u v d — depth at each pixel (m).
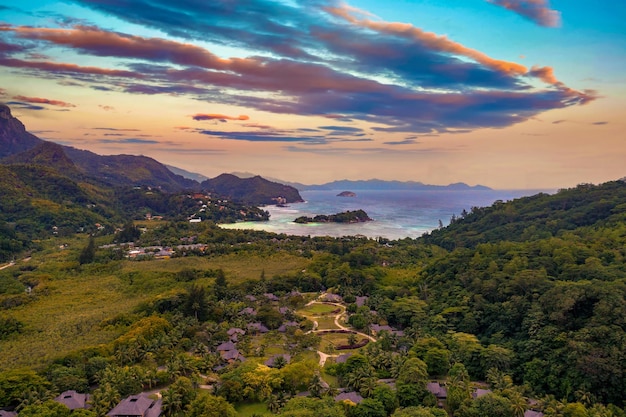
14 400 91.69
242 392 97.19
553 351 103.12
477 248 190.62
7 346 122.56
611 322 100.19
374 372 104.88
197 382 103.56
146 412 89.75
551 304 113.88
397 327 147.75
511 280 135.62
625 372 89.44
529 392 98.38
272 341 134.50
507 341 116.69
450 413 91.88
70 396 93.88
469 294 143.88
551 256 156.88
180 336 129.38
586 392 91.06
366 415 87.06
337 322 154.75
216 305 159.38
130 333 125.88
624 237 170.12
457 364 105.50
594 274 128.75
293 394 98.25
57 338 128.50
